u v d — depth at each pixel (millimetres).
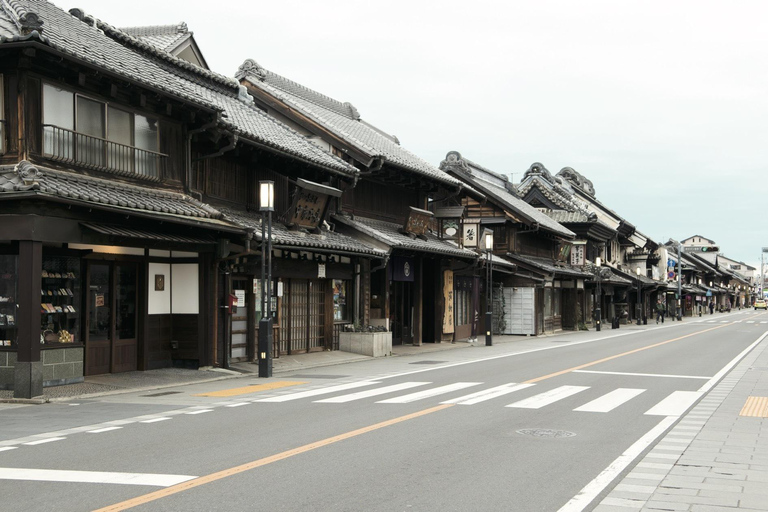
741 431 9773
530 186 51406
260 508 5953
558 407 11867
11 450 8188
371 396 13172
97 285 15273
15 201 12164
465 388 14477
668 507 6152
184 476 6988
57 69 13211
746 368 19188
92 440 8789
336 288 23250
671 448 8617
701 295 100000
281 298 20562
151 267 16672
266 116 22812
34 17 12047
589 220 48875
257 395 13312
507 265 35438
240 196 19812
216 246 16828
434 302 29406
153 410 11352
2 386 12766
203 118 16688
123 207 13164
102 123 14391
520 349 26875
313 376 16938
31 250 12172
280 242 17828
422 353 24578
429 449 8414
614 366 19656
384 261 23531
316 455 8016
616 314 58688
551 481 7016
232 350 18672
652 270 76562
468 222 30719
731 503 6273
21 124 12617
